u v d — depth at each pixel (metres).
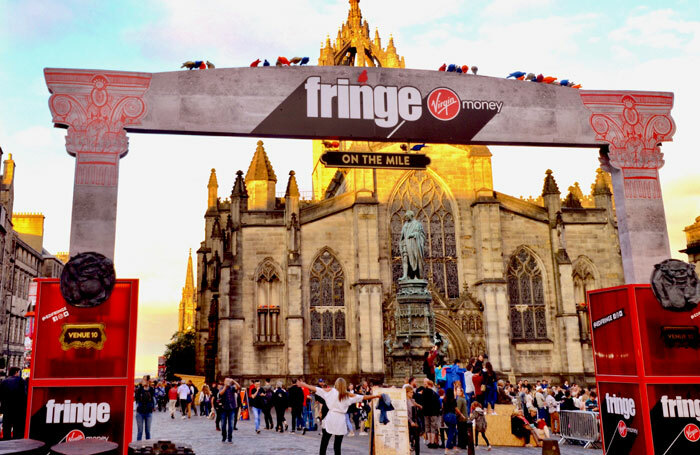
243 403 43.41
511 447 25.42
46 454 13.91
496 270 59.84
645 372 15.73
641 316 16.14
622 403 16.44
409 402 20.70
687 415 15.62
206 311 74.94
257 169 68.00
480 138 17.52
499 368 57.31
